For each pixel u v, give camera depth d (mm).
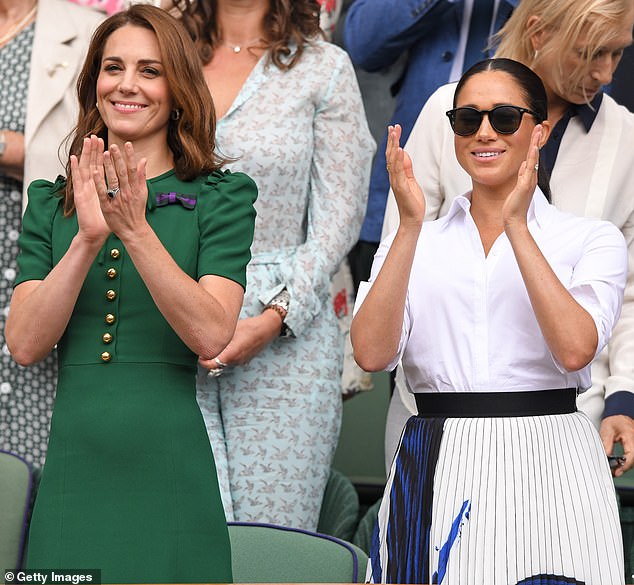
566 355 10312
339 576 11336
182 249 10469
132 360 10188
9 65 15609
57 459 10039
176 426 10070
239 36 15203
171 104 10867
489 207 11234
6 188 15320
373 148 15477
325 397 14602
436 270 11078
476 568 10195
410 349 11102
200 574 9914
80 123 11172
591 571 10148
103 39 10992
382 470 19906
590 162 14172
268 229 14539
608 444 13375
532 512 10219
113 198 9641
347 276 18047
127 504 9883
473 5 16547
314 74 14953
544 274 10344
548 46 13523
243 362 13922
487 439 10461
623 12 13203
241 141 14500
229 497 14078
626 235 14445
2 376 14914
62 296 9953
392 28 16703
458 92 11398
